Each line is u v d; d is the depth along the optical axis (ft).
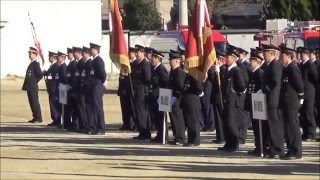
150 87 65.62
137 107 67.41
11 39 201.46
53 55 83.05
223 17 205.98
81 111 75.41
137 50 68.18
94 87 73.26
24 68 202.49
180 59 62.03
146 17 212.84
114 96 130.00
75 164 53.57
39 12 203.72
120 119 92.38
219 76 58.54
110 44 67.72
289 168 50.08
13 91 148.66
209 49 56.18
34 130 79.20
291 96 53.01
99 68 72.95
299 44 103.30
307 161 53.21
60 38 205.87
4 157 57.67
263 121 55.06
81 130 76.02
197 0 55.98
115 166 52.03
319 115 66.23
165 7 235.81
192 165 51.80
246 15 205.77
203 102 73.46
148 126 67.36
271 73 53.06
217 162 53.11
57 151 60.70
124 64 66.69
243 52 63.31
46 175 49.08
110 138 70.03
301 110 65.36
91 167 51.93
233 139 58.39
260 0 207.00
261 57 56.75
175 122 63.26
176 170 49.65
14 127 82.99
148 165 52.06
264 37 106.73
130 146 63.16
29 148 62.95
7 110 107.04
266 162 52.85
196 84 60.95
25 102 120.78
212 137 69.10
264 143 55.47
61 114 81.71
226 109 57.82
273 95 53.21
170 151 59.36
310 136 66.13
